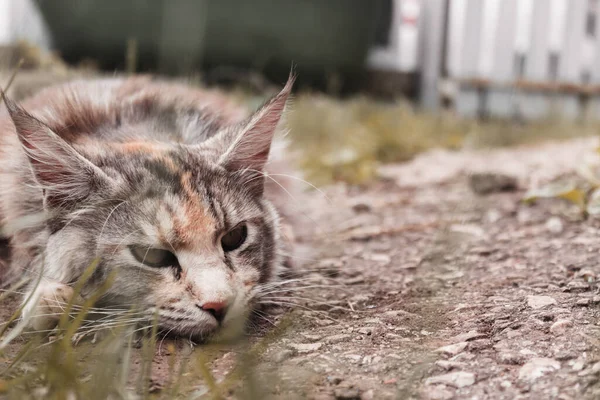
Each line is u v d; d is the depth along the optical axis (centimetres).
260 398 34
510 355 38
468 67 175
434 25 174
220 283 43
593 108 162
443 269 53
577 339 39
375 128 122
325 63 155
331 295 49
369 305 47
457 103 174
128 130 52
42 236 46
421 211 74
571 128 135
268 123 49
